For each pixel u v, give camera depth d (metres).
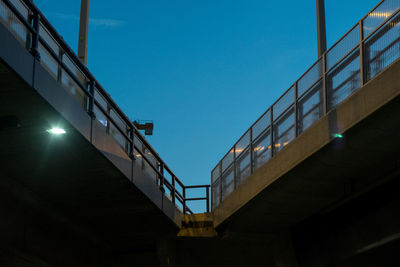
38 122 18.11
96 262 30.22
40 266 24.86
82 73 20.17
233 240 29.80
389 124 17.80
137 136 24.94
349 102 18.48
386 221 21.91
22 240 23.50
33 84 16.34
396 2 17.34
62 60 19.39
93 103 20.05
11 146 19.81
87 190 23.95
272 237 29.09
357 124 18.03
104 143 20.92
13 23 16.58
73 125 18.56
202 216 30.02
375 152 19.69
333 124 19.27
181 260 31.25
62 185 23.34
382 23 17.78
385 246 22.59
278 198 24.41
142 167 27.38
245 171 27.25
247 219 27.44
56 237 26.17
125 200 25.28
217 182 31.17
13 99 16.84
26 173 22.16
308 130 20.81
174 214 28.81
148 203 25.89
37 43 16.64
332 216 25.00
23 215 23.58
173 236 29.89
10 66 15.32
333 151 19.91
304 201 24.47
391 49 17.33
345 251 24.41
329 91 20.30
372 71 18.03
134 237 30.09
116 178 22.95
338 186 22.73
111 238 30.05
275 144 24.12
